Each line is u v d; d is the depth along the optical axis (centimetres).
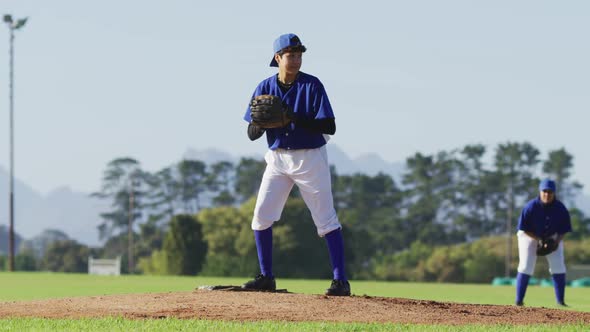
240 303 1795
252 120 1867
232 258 10488
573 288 4803
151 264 12081
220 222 13088
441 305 1912
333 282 1956
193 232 11356
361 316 1683
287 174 1920
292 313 1692
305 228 11806
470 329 1523
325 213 1930
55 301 1905
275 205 1956
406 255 15338
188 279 5188
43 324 1534
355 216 15675
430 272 14400
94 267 9338
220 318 1631
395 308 1800
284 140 1889
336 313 1706
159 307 1773
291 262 11688
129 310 1753
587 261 13962
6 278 5088
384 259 15425
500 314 1831
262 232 1988
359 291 3997
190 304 1794
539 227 2800
